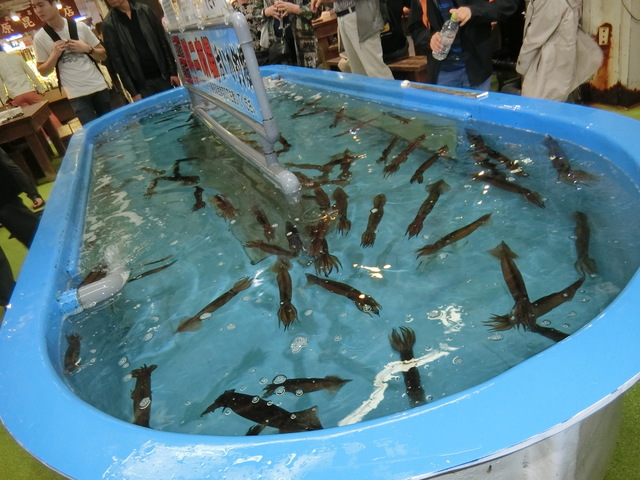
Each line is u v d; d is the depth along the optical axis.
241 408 1.26
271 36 5.84
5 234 4.93
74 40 5.52
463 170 2.23
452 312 1.43
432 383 1.19
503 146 2.31
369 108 3.42
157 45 5.71
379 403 1.17
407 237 1.87
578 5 3.44
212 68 3.16
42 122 6.53
